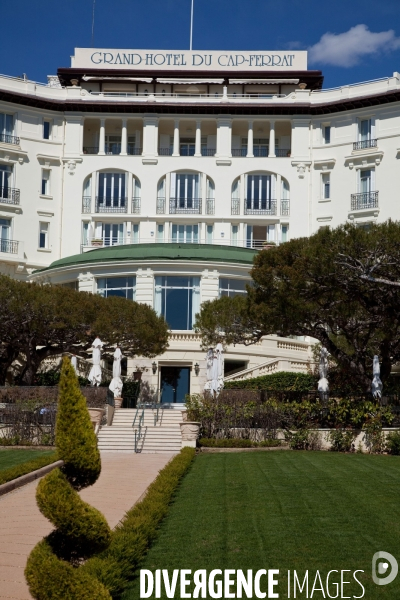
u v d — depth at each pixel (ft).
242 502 63.16
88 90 229.66
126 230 211.82
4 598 40.34
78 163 214.07
